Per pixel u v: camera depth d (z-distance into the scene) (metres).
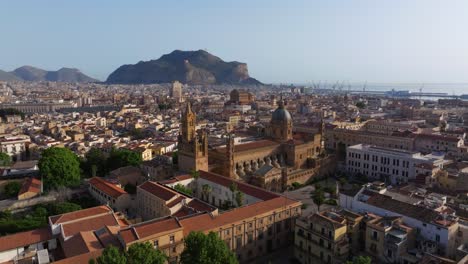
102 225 112.50
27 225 125.31
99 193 161.50
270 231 124.38
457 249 97.31
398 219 110.00
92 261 79.25
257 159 199.62
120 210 150.75
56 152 176.88
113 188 157.88
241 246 116.50
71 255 96.38
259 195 142.50
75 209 140.50
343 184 187.38
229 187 152.62
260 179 178.62
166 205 131.62
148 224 105.31
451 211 117.19
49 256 102.62
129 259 80.31
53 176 170.25
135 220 133.50
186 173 183.00
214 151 193.38
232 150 182.25
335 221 109.50
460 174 160.50
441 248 102.19
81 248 97.81
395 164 199.62
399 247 101.06
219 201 159.88
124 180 181.00
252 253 119.88
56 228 110.50
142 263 79.88
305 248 116.06
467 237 102.12
